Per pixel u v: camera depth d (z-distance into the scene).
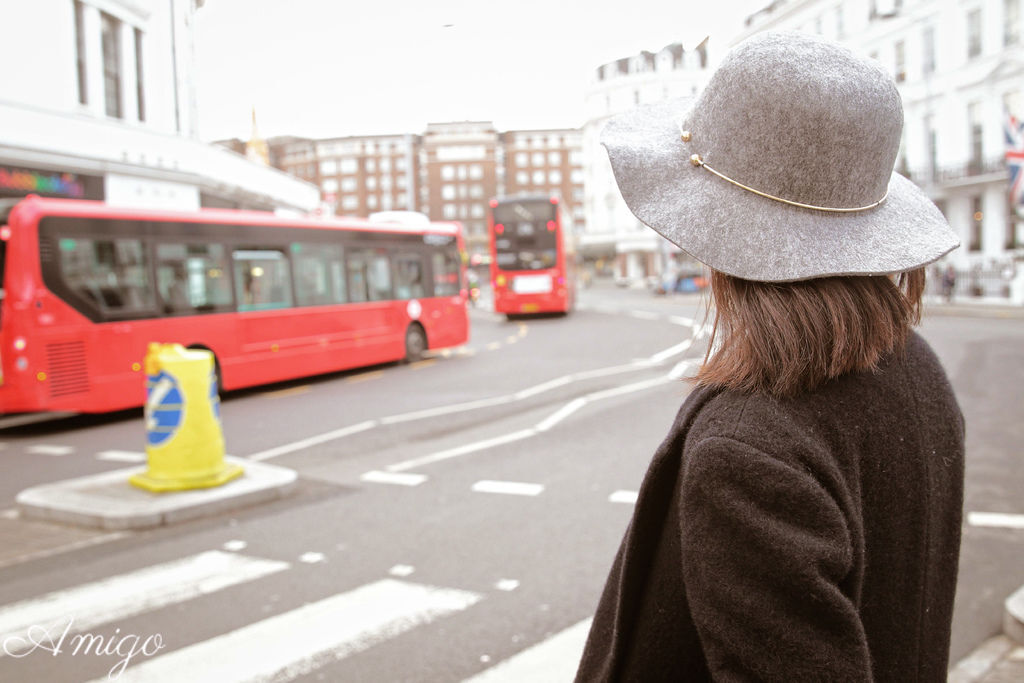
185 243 11.81
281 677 3.41
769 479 0.83
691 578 0.86
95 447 9.18
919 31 33.16
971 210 32.78
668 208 1.00
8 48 12.40
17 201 10.09
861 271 0.91
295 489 6.66
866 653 0.80
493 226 27.62
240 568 4.77
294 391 13.26
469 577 4.52
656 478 0.96
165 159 18.59
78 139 15.81
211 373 6.57
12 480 7.55
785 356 0.91
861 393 0.94
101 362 10.55
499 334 23.12
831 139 0.92
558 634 3.76
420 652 3.62
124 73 11.41
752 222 0.95
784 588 0.80
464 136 106.75
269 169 25.62
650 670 0.96
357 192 108.25
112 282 10.79
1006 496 5.84
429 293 17.14
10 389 9.88
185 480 6.27
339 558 4.91
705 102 1.02
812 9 30.58
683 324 23.30
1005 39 29.77
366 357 15.26
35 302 9.95
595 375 13.37
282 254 13.49
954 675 3.29
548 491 6.31
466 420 9.78
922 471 0.97
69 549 5.20
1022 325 21.02
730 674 0.81
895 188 1.08
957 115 32.16
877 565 0.95
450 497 6.25
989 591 4.16
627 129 1.14
